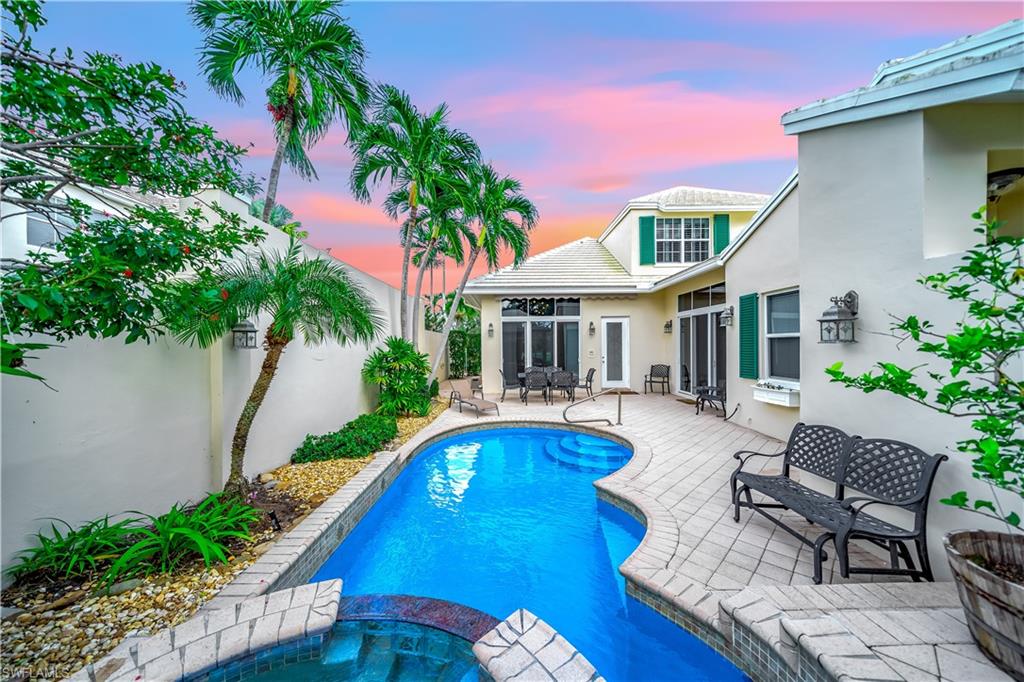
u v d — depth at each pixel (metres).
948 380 3.12
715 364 10.69
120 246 2.60
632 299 13.79
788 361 7.34
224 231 3.57
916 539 3.05
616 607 3.59
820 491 4.20
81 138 2.57
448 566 4.28
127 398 3.88
